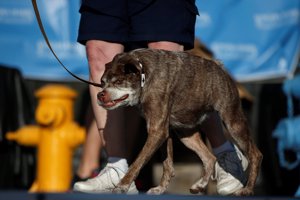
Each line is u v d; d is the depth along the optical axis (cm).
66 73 1265
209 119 849
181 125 805
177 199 555
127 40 825
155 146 751
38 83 1280
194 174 1412
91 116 1116
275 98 1328
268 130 1329
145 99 755
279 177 1317
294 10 1298
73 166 1287
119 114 834
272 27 1299
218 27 1289
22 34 1252
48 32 1252
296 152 1274
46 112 1005
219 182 843
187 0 826
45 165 1016
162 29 810
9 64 1252
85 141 1121
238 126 816
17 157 1248
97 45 816
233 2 1291
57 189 1007
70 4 1255
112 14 809
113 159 823
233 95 816
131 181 742
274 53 1301
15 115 1245
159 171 1391
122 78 752
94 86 827
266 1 1297
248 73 1299
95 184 801
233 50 1295
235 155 848
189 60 788
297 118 1234
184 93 780
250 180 812
